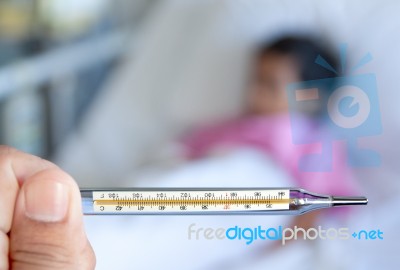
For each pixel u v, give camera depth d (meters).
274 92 1.84
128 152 1.96
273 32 1.98
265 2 2.04
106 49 2.13
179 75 2.07
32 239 0.62
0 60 1.90
